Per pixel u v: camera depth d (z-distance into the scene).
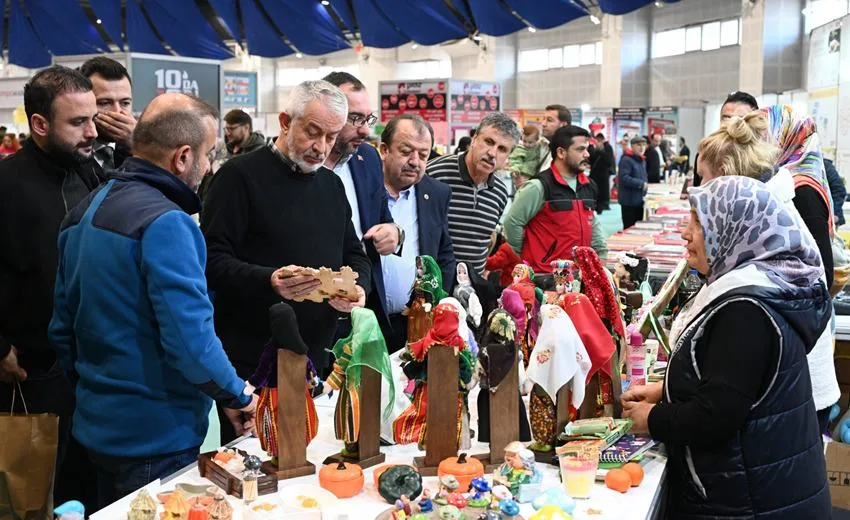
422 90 11.02
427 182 3.53
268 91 28.92
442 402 1.96
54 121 2.57
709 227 2.02
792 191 2.64
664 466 2.05
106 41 21.94
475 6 15.74
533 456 1.90
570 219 4.25
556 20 15.38
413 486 1.82
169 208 1.98
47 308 2.64
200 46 20.36
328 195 2.67
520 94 25.12
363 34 18.34
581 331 2.07
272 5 18.45
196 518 1.65
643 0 13.12
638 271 2.95
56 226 2.62
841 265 3.47
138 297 1.99
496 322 1.98
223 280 2.40
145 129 2.05
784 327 1.92
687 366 1.99
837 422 3.70
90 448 2.08
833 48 9.73
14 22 20.75
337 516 1.72
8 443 2.35
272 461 1.96
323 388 2.48
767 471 1.95
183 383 2.07
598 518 1.76
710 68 20.50
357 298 2.10
